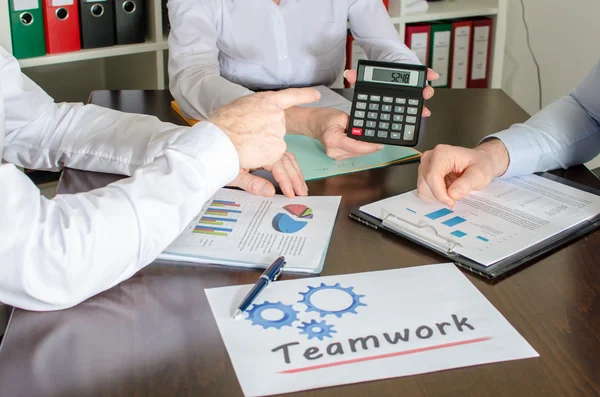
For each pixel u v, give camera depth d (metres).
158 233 0.78
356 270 0.82
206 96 1.32
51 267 0.72
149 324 0.71
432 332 0.70
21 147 1.11
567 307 0.74
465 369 0.64
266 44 1.73
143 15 2.14
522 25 2.82
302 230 0.91
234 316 0.72
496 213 0.95
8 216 0.72
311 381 0.62
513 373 0.64
